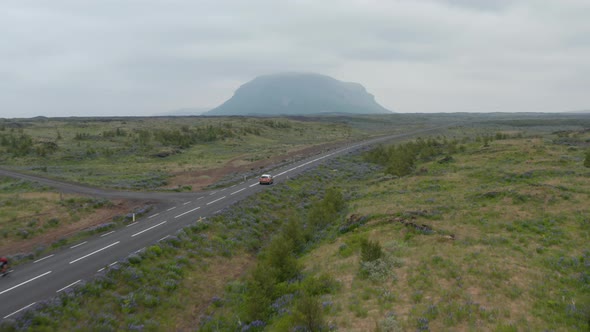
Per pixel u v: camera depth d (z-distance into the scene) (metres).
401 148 73.62
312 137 138.25
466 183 41.09
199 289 22.33
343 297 16.27
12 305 17.39
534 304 13.80
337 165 68.81
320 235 29.38
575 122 181.62
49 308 16.89
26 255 23.98
